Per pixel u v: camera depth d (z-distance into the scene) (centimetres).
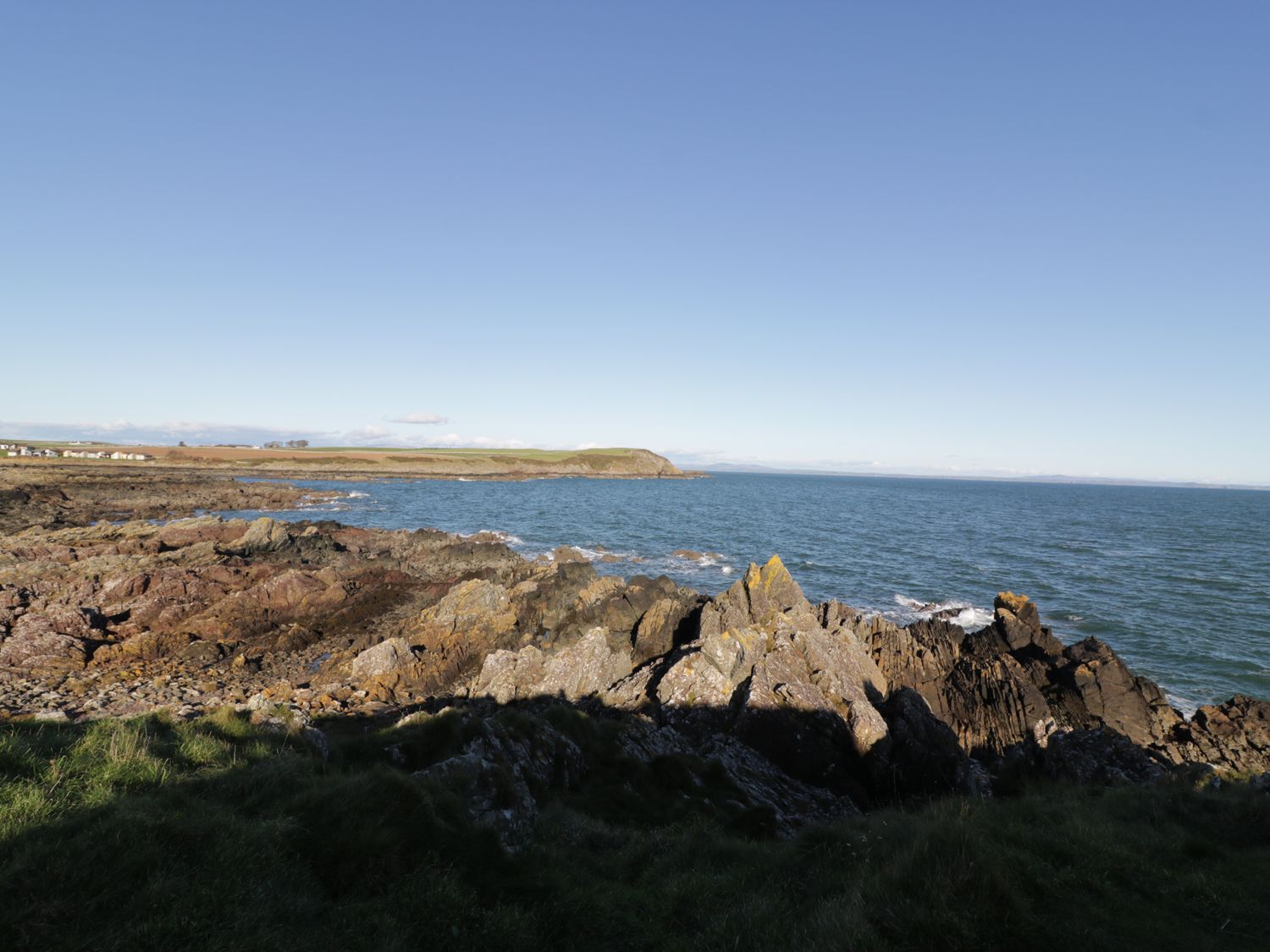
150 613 3419
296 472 16850
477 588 3622
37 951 626
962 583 5591
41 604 3359
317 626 3531
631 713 2120
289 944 716
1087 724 2509
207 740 1172
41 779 891
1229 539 9756
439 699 2498
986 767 2319
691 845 1189
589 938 864
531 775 1431
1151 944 841
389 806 995
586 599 3709
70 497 8819
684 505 13538
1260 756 2259
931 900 862
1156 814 1305
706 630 2970
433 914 834
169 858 778
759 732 2036
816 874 1028
